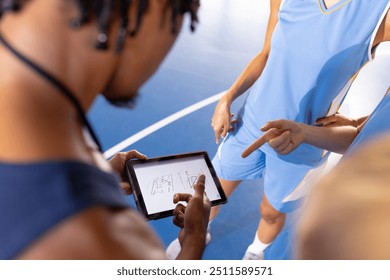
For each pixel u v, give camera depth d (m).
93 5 0.39
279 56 1.61
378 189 0.23
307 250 0.23
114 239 0.37
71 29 0.40
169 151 2.64
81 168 0.39
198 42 4.09
